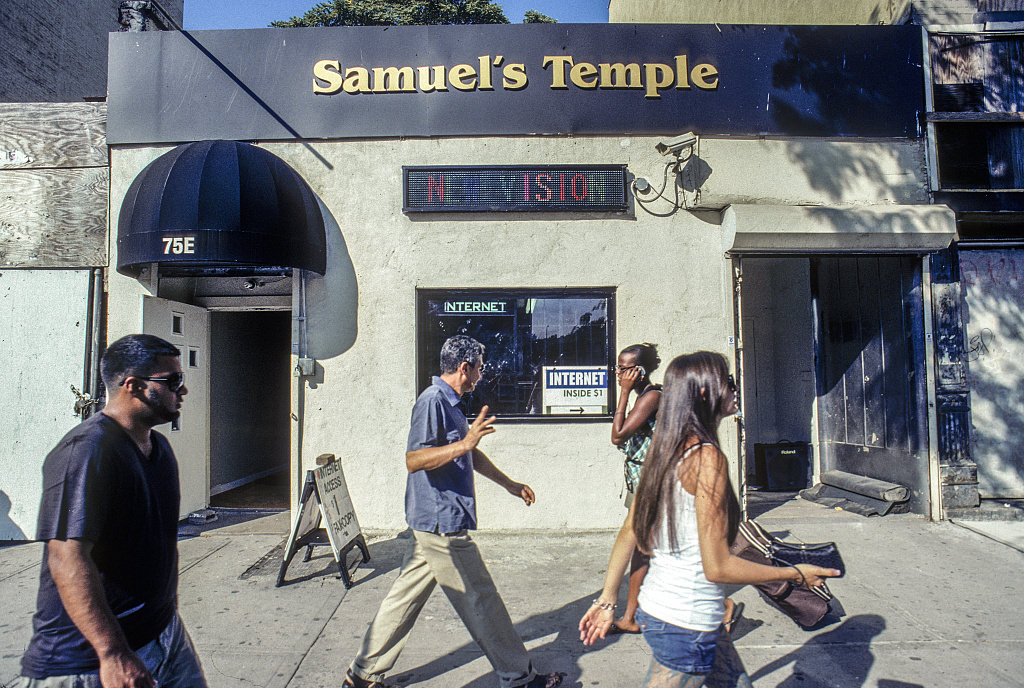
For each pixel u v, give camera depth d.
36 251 5.97
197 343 6.64
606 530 5.75
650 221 5.96
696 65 6.03
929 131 6.11
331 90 5.91
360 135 5.93
